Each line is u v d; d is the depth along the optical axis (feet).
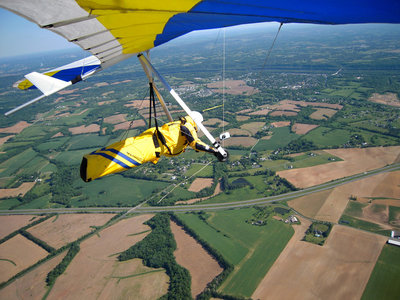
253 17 12.10
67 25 9.61
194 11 10.59
